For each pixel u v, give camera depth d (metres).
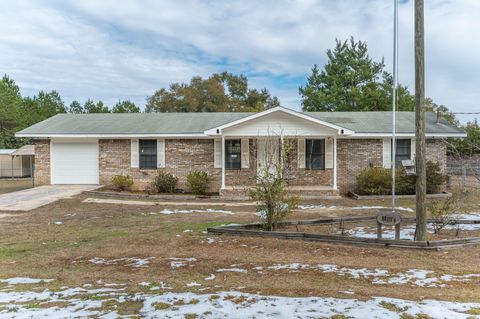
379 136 18.53
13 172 29.58
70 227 10.32
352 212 12.99
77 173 20.08
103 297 4.55
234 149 19.17
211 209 13.95
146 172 19.52
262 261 6.72
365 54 34.72
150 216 12.27
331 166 19.03
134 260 6.79
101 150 19.77
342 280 5.48
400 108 32.31
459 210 12.60
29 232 9.64
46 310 4.00
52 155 20.11
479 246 7.85
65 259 6.95
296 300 4.30
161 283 5.32
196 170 19.33
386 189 17.47
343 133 17.22
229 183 19.12
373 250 7.55
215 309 3.99
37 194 16.75
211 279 5.60
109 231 9.73
